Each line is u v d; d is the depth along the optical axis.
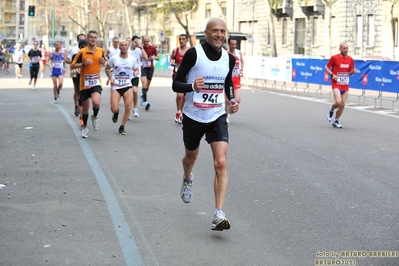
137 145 13.31
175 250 6.40
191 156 7.56
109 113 19.70
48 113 19.48
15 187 9.17
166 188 9.28
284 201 8.52
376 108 23.20
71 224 7.29
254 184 9.59
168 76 52.28
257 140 14.21
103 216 7.66
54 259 6.06
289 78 31.06
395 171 10.71
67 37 132.75
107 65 14.68
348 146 13.48
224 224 6.72
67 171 10.41
